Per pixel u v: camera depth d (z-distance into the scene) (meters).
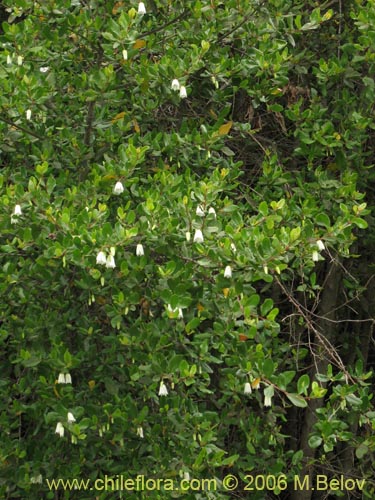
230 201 2.56
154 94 2.66
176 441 2.61
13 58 2.63
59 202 2.52
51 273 2.55
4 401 2.70
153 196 2.47
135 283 2.49
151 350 2.51
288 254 2.51
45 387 2.57
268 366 2.44
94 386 2.61
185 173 2.65
